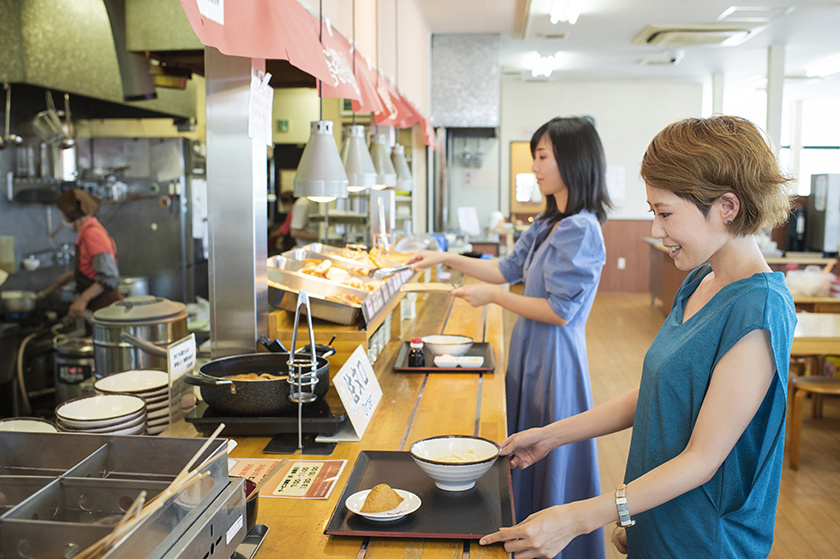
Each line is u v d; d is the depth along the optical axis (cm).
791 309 115
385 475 147
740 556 122
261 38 157
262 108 202
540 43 739
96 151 496
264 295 212
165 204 491
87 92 445
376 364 248
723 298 118
